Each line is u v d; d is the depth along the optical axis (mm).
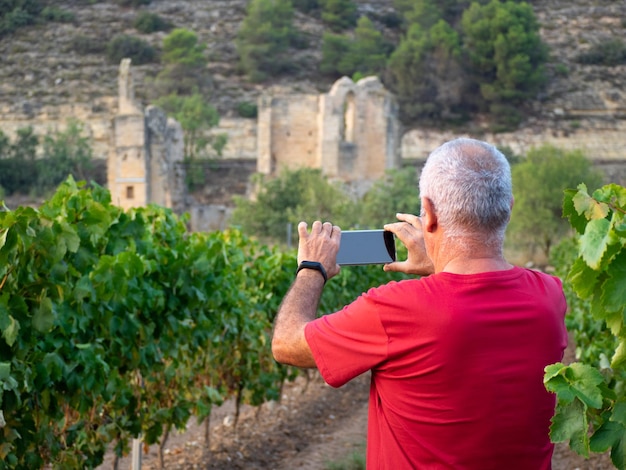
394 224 5840
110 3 164375
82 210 10781
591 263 4863
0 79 141125
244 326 16250
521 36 145750
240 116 132500
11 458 9156
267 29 148750
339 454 15172
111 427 11695
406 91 141250
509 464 4816
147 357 12500
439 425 4797
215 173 99750
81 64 146625
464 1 170625
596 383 4668
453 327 4766
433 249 5129
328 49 150125
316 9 169000
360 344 4902
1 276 8883
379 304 4883
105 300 10688
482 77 145125
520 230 64938
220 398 14719
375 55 148625
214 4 165500
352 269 26078
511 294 4926
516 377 4797
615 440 4984
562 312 5156
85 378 10266
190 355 14344
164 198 75062
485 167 4953
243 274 17125
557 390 4656
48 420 10102
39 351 9656
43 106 133625
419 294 4863
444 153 5047
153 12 163250
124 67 73312
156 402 13508
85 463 11406
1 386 8258
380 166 79688
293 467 14398
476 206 4902
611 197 5598
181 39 144125
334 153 78500
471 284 4875
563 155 70062
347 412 19422
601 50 158750
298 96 79688
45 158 103062
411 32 148250
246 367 16516
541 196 65188
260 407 17781
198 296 13234
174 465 14750
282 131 79938
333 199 67750
